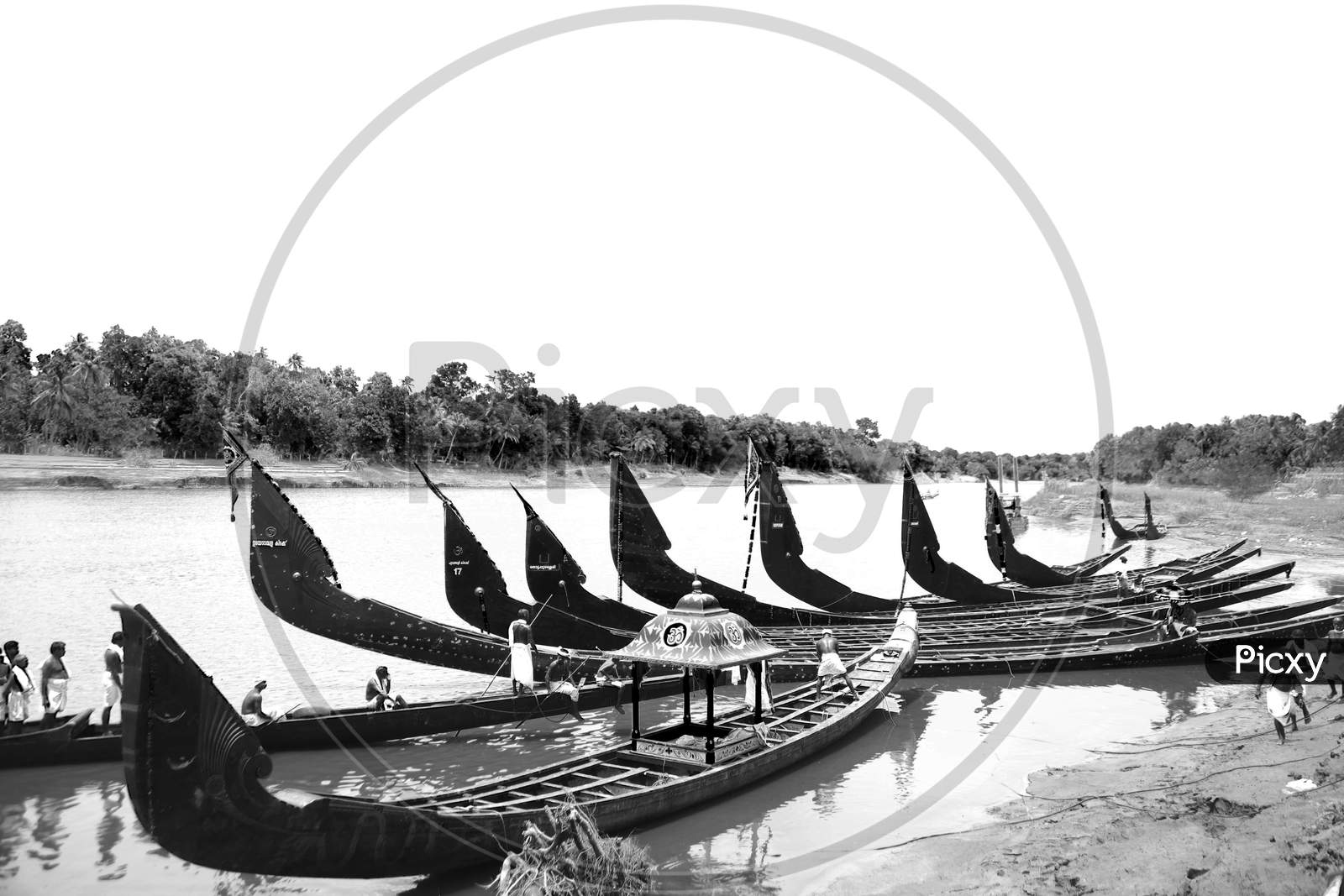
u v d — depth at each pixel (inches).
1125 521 2938.0
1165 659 1011.9
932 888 442.3
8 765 629.6
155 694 375.9
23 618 1279.5
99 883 474.9
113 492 3154.5
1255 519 2979.8
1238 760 622.8
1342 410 3526.1
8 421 3250.5
